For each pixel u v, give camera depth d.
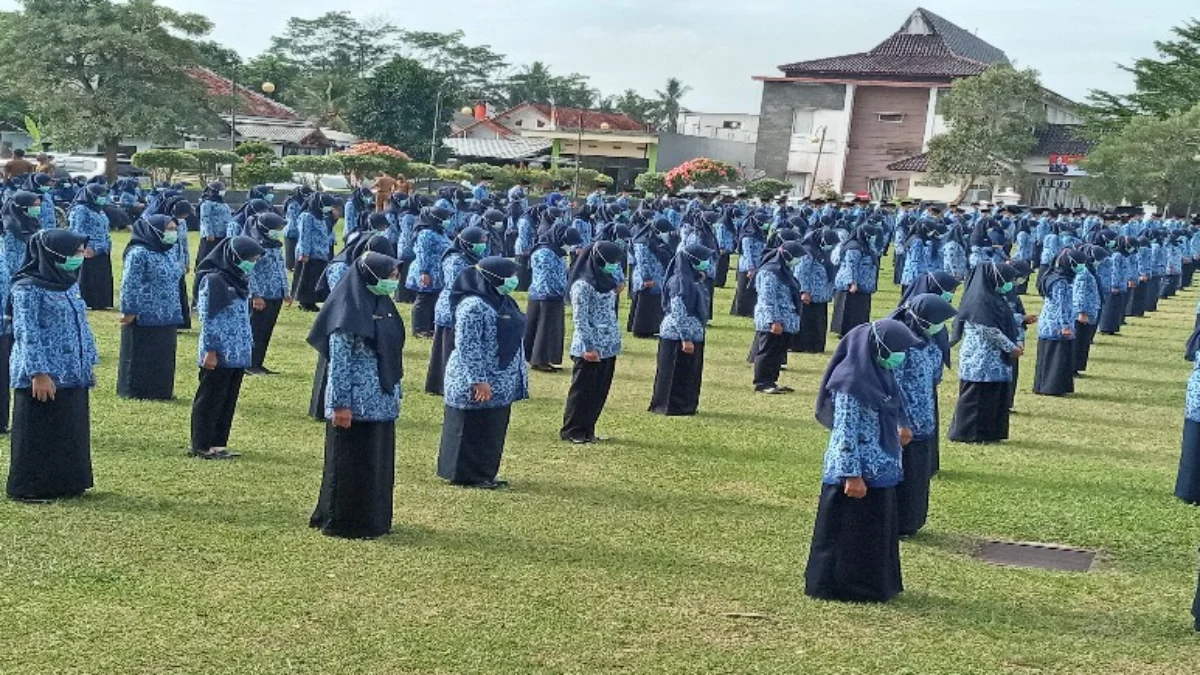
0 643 6.00
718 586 7.40
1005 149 49.78
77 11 41.31
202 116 43.41
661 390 12.68
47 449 8.29
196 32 42.44
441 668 6.00
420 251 16.47
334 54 99.12
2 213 15.06
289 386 12.95
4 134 57.03
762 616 6.92
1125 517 9.53
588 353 10.94
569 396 11.17
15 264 14.84
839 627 6.83
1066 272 15.41
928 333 8.52
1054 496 10.08
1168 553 8.68
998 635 6.84
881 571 7.21
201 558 7.39
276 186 42.97
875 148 58.84
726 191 42.12
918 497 8.73
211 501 8.59
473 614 6.73
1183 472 10.09
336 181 45.97
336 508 7.91
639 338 18.28
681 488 9.73
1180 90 51.16
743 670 6.16
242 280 9.90
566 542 8.13
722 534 8.51
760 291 14.22
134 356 11.70
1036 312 25.22
